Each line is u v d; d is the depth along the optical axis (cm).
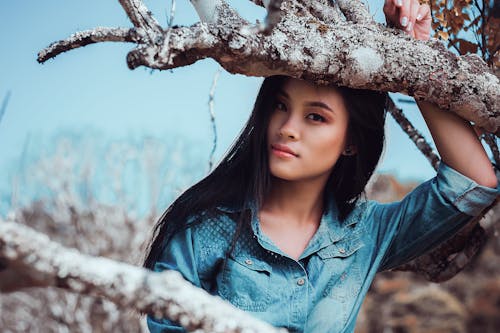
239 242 171
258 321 108
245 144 177
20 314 649
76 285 99
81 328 607
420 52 159
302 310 166
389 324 858
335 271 172
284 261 169
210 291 172
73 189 780
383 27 163
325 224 175
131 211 773
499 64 197
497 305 836
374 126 175
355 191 180
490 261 833
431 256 208
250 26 143
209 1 154
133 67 132
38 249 97
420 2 195
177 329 162
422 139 205
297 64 149
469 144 173
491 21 196
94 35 136
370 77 156
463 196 174
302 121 166
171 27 134
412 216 181
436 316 853
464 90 161
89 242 756
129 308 106
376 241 180
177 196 182
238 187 176
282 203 175
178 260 171
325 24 156
